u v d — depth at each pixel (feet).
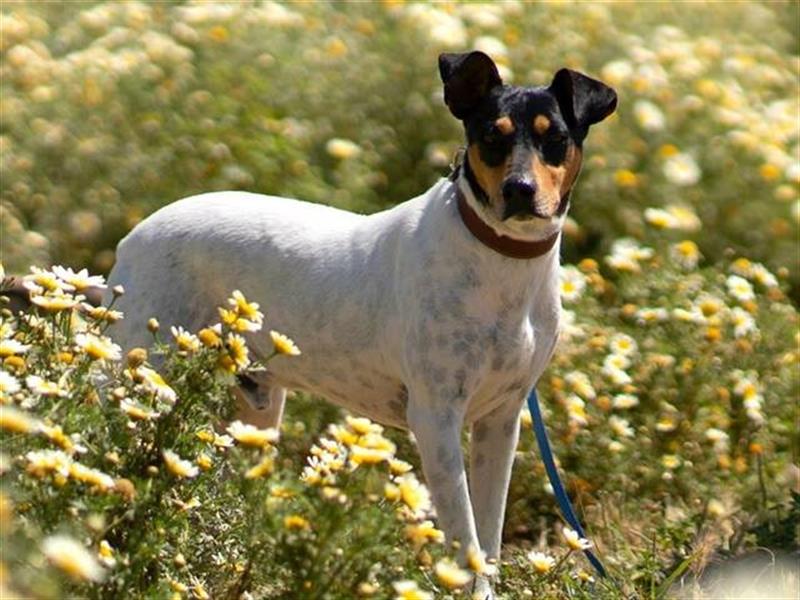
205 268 31.14
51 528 20.77
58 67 47.75
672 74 50.80
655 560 30.40
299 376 30.63
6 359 23.17
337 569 20.54
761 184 48.34
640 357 38.50
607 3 53.98
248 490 21.35
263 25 49.98
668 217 41.93
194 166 45.96
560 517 35.63
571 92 27.58
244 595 22.82
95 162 46.34
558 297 28.71
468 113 27.96
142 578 22.16
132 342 31.42
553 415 36.42
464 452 35.19
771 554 31.35
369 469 21.15
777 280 45.98
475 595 25.88
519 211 26.58
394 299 28.60
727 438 37.52
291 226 30.68
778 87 54.03
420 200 28.99
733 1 57.82
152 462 22.67
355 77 48.98
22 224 45.32
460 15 50.65
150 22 50.08
